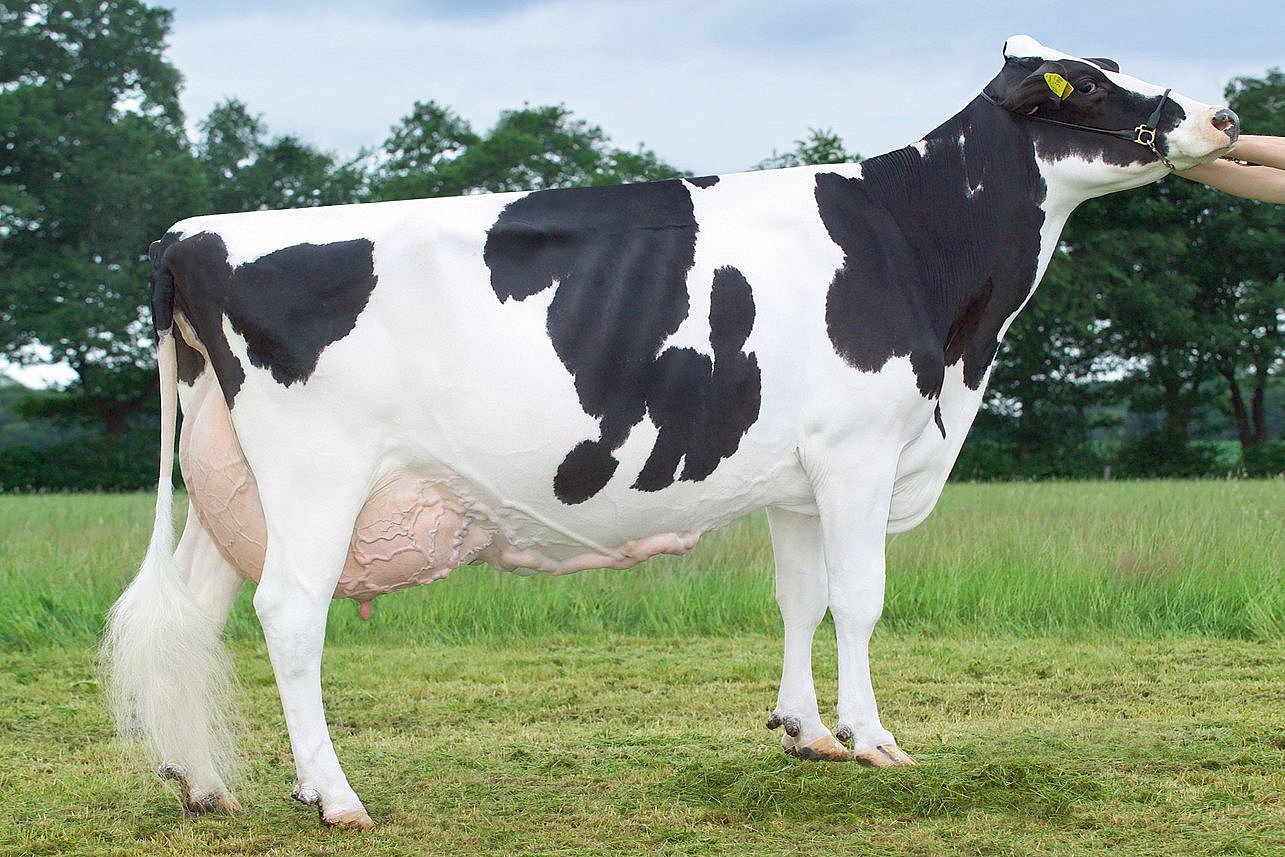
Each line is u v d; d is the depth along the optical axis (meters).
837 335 4.56
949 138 4.99
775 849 3.86
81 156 40.03
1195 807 4.23
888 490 4.68
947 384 5.04
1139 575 8.57
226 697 4.31
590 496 4.34
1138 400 37.78
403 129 46.53
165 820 4.25
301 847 3.91
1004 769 4.48
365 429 4.08
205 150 46.72
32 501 20.16
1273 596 8.24
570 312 4.21
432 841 3.98
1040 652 7.36
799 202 4.66
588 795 4.49
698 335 4.36
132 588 4.10
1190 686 6.33
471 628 8.28
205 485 4.23
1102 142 4.92
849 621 4.63
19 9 42.59
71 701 6.28
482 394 4.12
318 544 4.05
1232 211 35.66
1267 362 36.56
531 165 43.66
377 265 4.07
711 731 5.53
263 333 4.01
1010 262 4.98
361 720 5.89
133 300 39.66
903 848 3.86
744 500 4.61
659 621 8.45
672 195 4.54
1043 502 13.60
